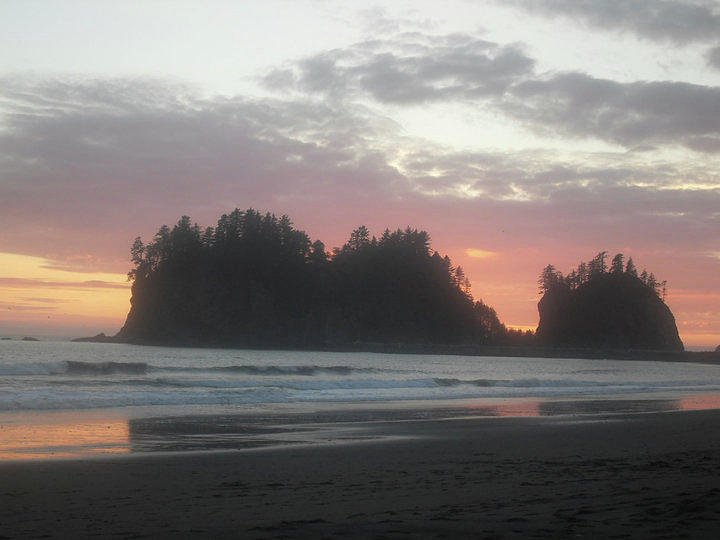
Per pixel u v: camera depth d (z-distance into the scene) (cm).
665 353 14725
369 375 5178
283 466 1098
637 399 3297
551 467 1054
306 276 14350
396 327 14825
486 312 17075
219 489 859
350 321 14475
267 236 14388
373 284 15000
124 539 551
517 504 684
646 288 17400
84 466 1069
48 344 11381
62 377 3381
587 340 16925
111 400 2242
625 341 16688
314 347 13825
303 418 2009
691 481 843
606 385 4666
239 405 2380
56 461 1117
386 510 669
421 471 1024
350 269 14950
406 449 1349
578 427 1850
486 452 1302
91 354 7512
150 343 12988
